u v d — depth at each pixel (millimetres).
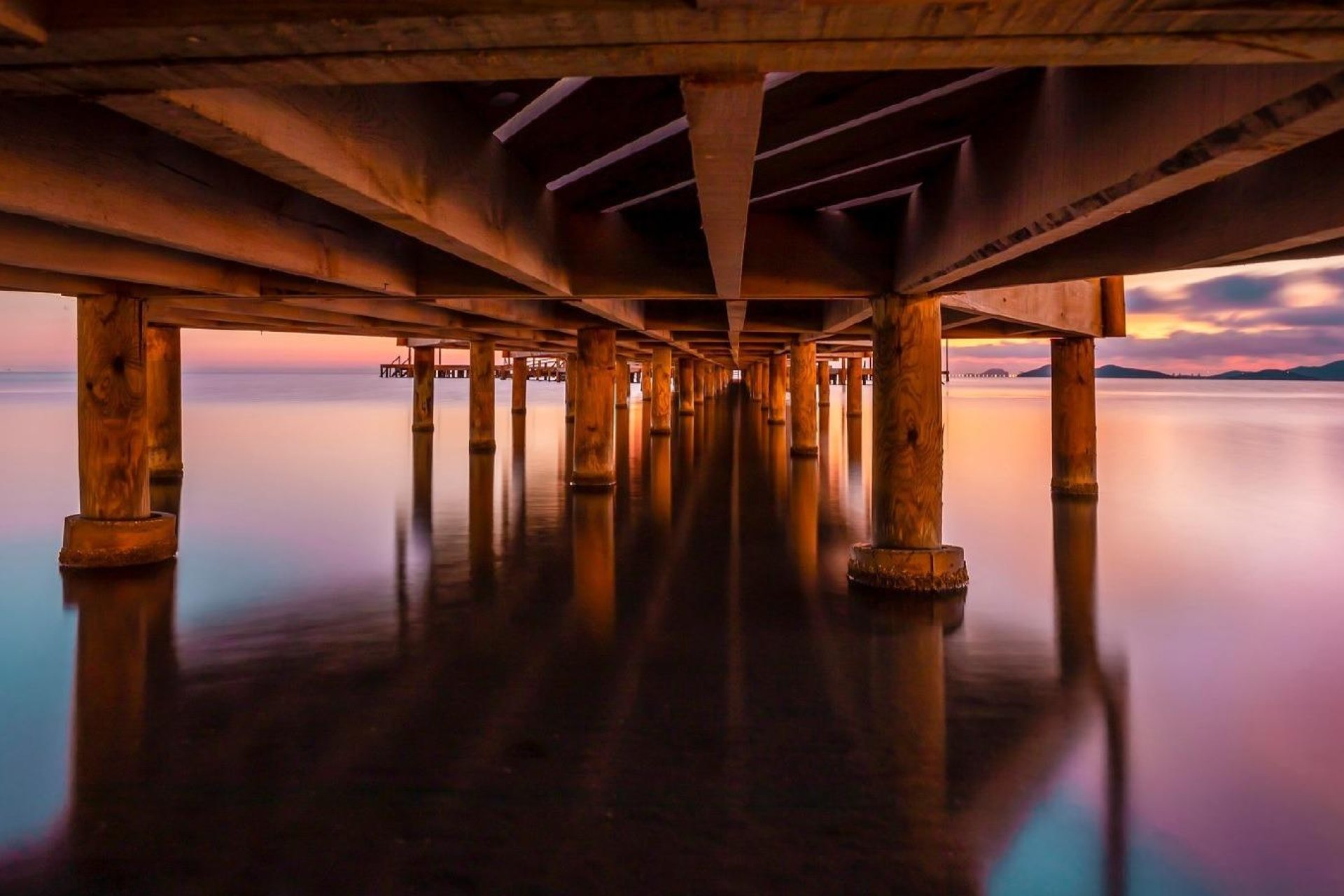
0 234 5180
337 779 4020
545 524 11219
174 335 14688
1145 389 124875
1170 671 5676
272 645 6141
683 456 20031
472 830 3551
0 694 5172
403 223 3969
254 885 3139
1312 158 3824
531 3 1686
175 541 8953
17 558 8867
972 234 5062
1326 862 3355
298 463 17781
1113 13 1626
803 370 19938
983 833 3568
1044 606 7281
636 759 4270
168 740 4484
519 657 5902
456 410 39250
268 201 5074
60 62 1912
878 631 6531
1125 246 5645
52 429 26438
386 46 1812
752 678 5500
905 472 7641
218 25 1742
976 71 3920
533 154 5379
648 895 3092
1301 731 4684
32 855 3354
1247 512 12438
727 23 1701
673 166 5539
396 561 9023
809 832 3566
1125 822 3666
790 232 7281
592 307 9914
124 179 3811
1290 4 1593
